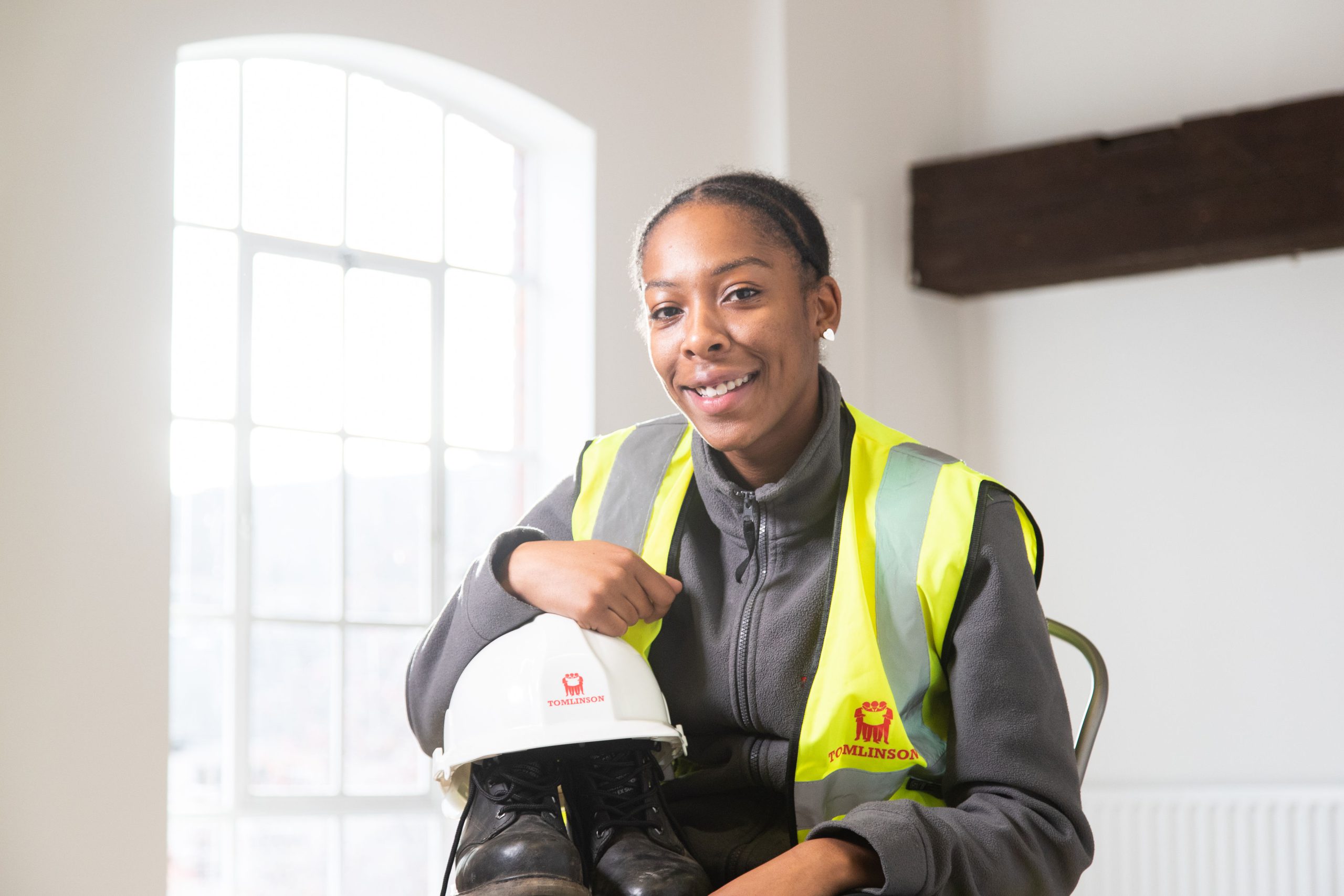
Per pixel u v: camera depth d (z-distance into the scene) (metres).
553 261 3.73
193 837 3.11
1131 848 3.97
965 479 1.26
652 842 1.12
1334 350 4.04
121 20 2.84
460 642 1.24
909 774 1.26
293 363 3.36
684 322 1.22
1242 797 3.88
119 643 2.71
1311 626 4.00
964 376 4.53
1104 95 4.35
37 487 2.63
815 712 1.23
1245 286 4.17
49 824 2.59
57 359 2.68
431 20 3.37
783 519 1.29
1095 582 4.29
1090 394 4.36
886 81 4.30
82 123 2.76
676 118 3.84
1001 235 4.13
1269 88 4.09
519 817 1.11
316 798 3.29
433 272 3.62
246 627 3.22
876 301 4.19
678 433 1.45
